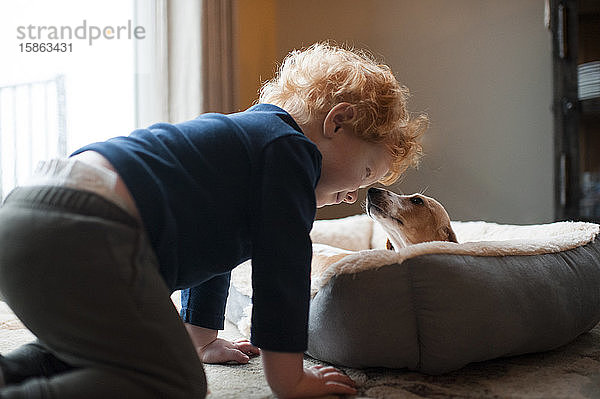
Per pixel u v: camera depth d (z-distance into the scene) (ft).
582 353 4.22
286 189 3.10
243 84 9.43
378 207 5.19
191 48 7.97
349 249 7.39
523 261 4.00
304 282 3.04
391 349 3.55
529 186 9.05
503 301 3.69
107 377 2.56
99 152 2.97
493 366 3.87
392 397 3.25
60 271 2.59
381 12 9.67
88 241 2.62
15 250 2.65
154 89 8.00
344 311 3.55
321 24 9.90
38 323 2.67
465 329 3.55
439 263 3.56
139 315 2.64
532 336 3.88
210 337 4.06
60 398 2.44
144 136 3.14
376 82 3.70
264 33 9.78
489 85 9.20
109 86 7.68
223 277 4.08
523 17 9.05
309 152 3.27
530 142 9.04
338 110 3.51
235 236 3.18
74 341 2.62
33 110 7.09
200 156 3.11
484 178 9.23
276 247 3.02
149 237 2.89
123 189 2.85
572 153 7.81
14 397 2.38
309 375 3.13
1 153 6.93
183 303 4.08
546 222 8.98
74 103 7.40
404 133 3.90
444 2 9.39
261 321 2.96
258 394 3.32
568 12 7.84
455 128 9.36
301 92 3.68
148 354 2.64
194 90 7.94
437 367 3.60
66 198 2.70
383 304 3.51
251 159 3.16
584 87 7.76
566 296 4.10
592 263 4.51
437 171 9.40
